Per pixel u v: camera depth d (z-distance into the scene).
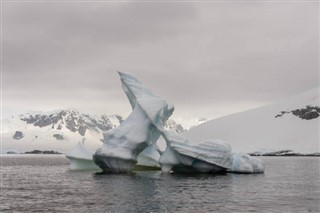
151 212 29.17
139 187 42.69
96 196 36.66
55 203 33.19
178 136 58.12
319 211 29.47
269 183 47.56
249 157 65.19
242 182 48.34
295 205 31.78
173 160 58.25
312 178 55.12
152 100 59.88
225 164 58.16
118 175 57.06
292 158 159.12
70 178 55.34
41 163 125.88
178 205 31.80
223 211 29.41
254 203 32.75
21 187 45.56
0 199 35.66
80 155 70.56
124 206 31.42
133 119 59.72
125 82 65.00
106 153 57.22
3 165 109.38
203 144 57.84
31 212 29.64
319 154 191.25
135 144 57.44
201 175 57.38
